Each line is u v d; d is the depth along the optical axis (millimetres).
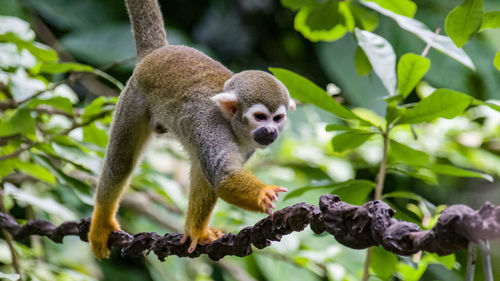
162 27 7707
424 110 5930
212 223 9242
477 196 12297
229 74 6984
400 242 3303
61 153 7523
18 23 8367
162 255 6059
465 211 2943
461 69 13328
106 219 7184
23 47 7746
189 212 6457
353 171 11375
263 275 11000
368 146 11539
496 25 5820
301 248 9461
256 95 6379
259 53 15508
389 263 6750
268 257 10617
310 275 10680
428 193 12820
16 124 7430
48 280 8883
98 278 11523
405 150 6543
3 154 8523
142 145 7340
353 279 8414
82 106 13234
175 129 6727
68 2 14156
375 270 6836
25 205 10195
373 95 13289
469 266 2918
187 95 6578
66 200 10852
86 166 7586
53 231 7184
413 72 5992
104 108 7828
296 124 12430
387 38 13602
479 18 5355
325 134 11875
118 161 7062
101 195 7137
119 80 13867
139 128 7102
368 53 6328
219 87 6645
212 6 14898
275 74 5930
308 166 11594
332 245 9727
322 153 11656
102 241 7129
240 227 9227
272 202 5242
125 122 7016
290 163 11758
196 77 6723
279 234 4559
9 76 7836
